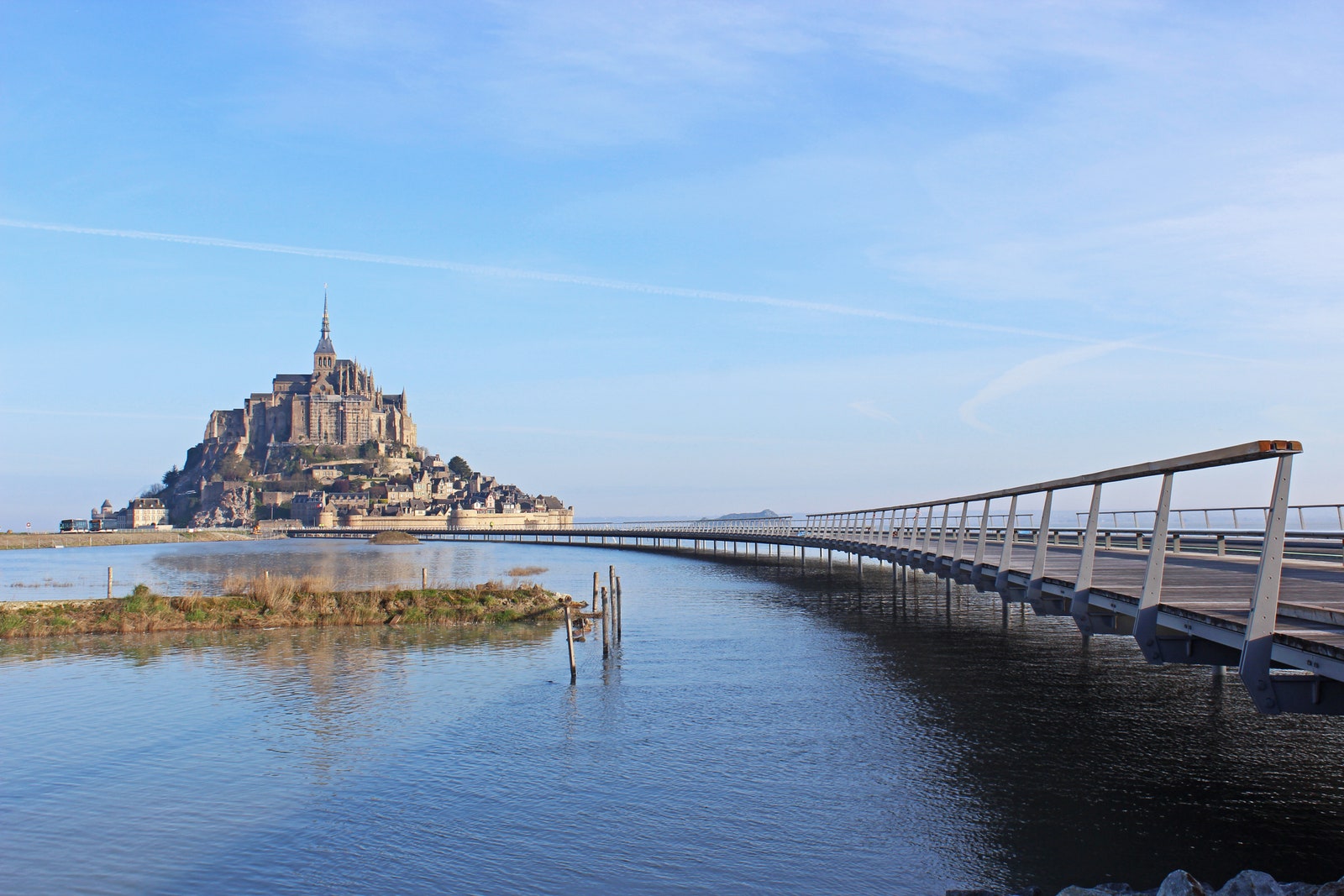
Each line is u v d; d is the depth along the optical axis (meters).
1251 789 20.38
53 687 35.34
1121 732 24.91
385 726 29.11
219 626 50.09
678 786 22.61
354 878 18.14
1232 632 13.10
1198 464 12.92
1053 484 19.70
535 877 17.92
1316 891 13.23
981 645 38.75
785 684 33.06
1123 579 23.09
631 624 50.06
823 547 70.69
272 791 23.19
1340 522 34.00
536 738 27.17
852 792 21.62
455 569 112.12
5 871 18.70
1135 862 17.14
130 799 22.81
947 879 17.11
